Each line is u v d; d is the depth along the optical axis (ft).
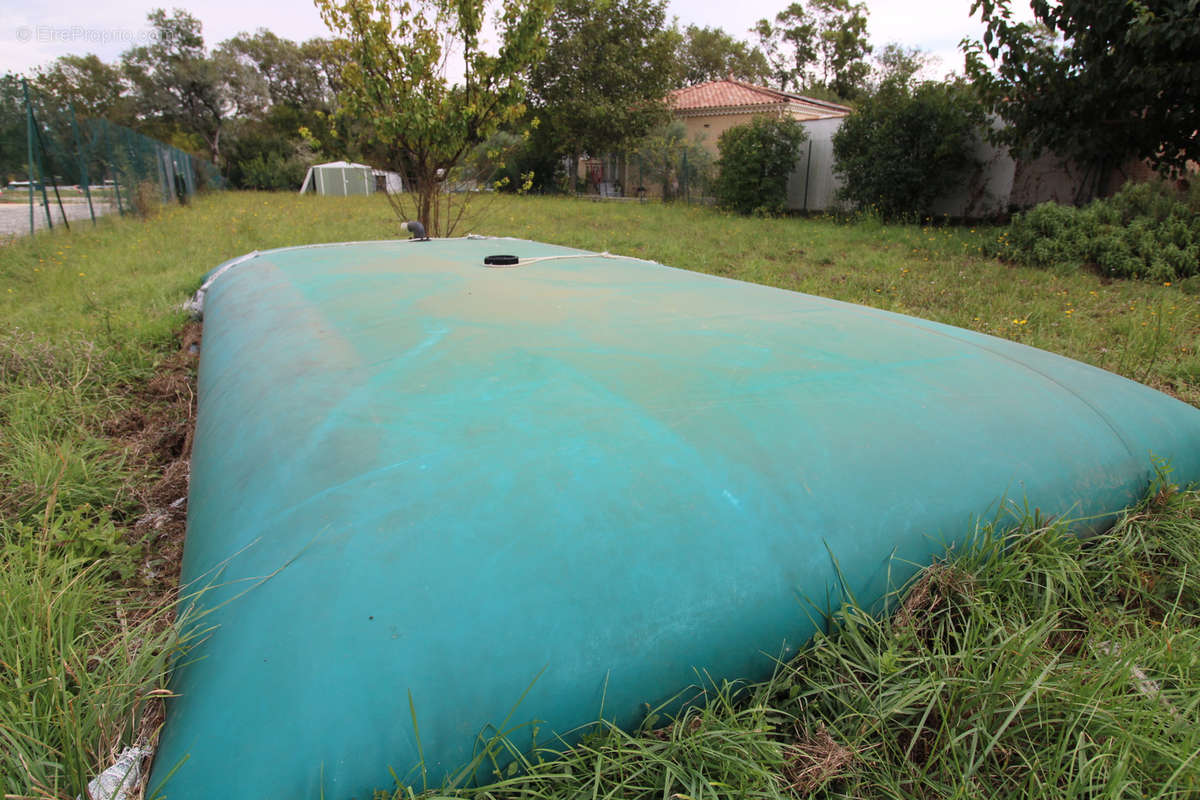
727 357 5.33
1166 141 27.22
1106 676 3.35
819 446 4.09
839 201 46.39
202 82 115.03
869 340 5.90
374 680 2.68
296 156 107.96
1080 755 2.98
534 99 74.54
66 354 10.88
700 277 9.26
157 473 7.64
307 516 3.36
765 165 48.91
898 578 3.71
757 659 3.32
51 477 6.64
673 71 76.33
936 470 4.11
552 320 6.36
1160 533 4.58
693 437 4.03
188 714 2.64
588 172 86.02
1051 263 22.84
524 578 3.05
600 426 4.10
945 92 39.14
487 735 2.74
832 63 140.77
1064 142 29.14
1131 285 18.79
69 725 2.69
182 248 26.86
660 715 3.10
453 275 8.72
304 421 4.34
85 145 41.22
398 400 4.50
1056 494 4.33
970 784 2.99
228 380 5.90
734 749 2.96
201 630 2.96
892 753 3.22
